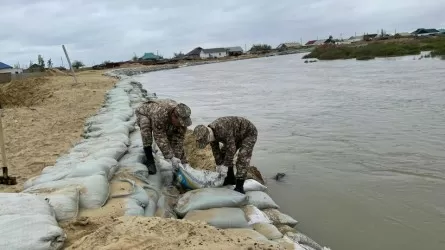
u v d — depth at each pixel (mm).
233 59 87500
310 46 122750
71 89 20125
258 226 4688
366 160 7996
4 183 5840
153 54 100375
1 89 21938
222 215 4598
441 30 94562
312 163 8031
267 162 8227
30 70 45844
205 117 14203
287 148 9242
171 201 5414
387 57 43531
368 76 24641
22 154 7523
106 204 4688
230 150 5266
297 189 6695
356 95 16891
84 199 4609
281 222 5184
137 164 6008
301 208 5965
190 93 22859
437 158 7836
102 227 3861
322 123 11797
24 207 3855
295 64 48156
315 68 37406
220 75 38531
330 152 8719
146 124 5953
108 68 63938
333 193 6469
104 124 8891
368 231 5234
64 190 4574
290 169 7738
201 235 3707
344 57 49156
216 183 5492
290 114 13742
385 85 19359
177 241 3553
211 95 21281
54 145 8250
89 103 14766
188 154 8070
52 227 3629
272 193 6547
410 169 7332
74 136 9062
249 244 3633
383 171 7328
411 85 18562
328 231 5270
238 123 5293
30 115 12117
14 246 3293
